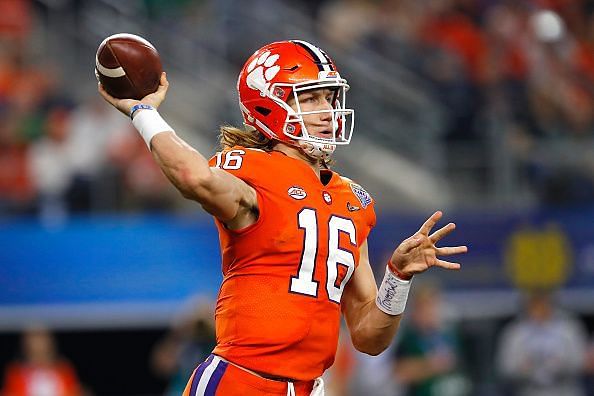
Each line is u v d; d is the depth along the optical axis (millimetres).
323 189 14945
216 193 13594
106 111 39781
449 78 48188
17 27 44656
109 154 38812
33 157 38031
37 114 39531
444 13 51906
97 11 46969
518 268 38250
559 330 35062
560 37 48906
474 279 37969
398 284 15305
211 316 31000
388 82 46875
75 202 37469
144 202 38125
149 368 40312
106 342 40125
